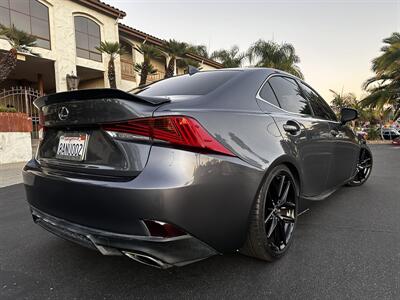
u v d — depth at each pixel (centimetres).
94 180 194
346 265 243
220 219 197
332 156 357
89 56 1562
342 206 403
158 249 180
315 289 211
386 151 1244
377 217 358
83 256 271
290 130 270
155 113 187
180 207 179
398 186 518
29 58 1343
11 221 370
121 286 221
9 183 620
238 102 238
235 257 258
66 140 229
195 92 242
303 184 288
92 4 1516
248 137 222
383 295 202
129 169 188
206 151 192
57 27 1398
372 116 2745
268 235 241
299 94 331
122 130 194
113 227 187
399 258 253
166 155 183
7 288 221
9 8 1264
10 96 1006
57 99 222
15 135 953
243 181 207
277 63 2506
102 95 197
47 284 226
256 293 208
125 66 1788
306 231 316
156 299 205
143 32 1820
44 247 292
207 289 214
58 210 215
